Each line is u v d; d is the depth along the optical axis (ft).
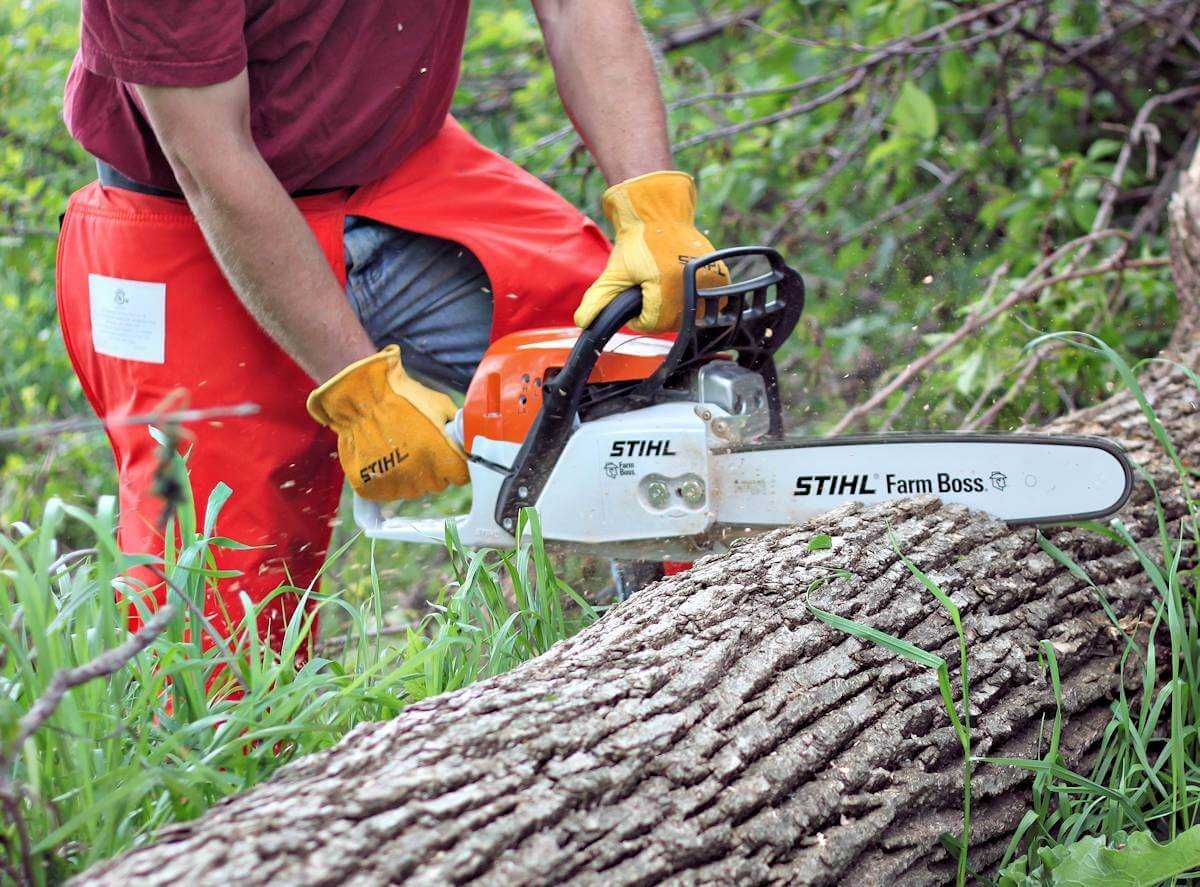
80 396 22.15
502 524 9.67
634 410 9.42
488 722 5.99
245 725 7.09
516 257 11.01
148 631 5.33
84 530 19.90
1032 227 17.84
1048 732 8.05
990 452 8.89
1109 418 11.85
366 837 5.09
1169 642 9.27
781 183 21.53
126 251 10.74
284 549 11.07
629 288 9.53
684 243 9.74
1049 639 8.46
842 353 18.99
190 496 7.85
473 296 11.44
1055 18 20.89
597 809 5.78
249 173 9.29
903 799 6.88
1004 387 16.65
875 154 18.84
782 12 20.67
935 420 17.07
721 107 22.62
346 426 10.01
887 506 8.91
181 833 5.15
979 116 21.84
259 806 5.32
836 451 8.91
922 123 17.52
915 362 16.01
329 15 10.08
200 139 9.15
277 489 10.91
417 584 16.11
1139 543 9.91
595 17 11.01
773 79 21.59
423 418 9.89
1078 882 6.83
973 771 7.45
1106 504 8.68
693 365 9.41
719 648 7.04
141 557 7.35
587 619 9.52
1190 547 10.12
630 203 9.87
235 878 4.76
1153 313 16.88
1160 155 20.77
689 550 9.42
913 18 18.31
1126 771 8.16
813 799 6.53
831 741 6.84
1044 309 16.24
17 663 6.66
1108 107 20.90
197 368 10.69
